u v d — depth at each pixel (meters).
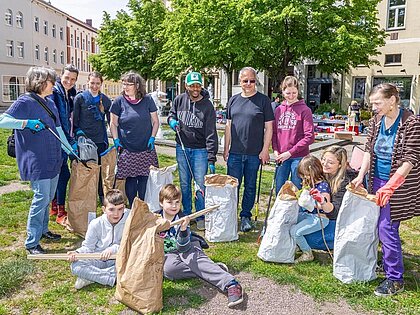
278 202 4.32
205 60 17.20
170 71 21.09
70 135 5.39
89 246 3.92
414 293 3.70
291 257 4.31
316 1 16.28
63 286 3.75
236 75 27.64
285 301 3.60
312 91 25.41
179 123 5.23
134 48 23.86
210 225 4.92
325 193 4.26
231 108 5.15
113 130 5.21
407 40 21.22
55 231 5.14
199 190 5.26
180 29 17.41
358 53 16.41
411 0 20.81
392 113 3.70
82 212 4.95
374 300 3.57
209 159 5.15
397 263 3.70
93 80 5.57
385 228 3.71
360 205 3.82
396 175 3.54
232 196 4.90
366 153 4.06
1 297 3.56
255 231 5.33
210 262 3.78
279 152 5.06
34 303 3.46
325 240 4.36
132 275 3.35
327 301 3.61
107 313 3.36
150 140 5.22
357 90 23.36
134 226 3.50
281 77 18.42
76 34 51.56
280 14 15.60
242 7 15.92
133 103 5.18
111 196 3.91
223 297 3.65
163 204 4.04
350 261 3.87
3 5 35.91
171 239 4.01
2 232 5.11
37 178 4.23
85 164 4.98
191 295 3.65
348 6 16.64
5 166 9.50
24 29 38.62
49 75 4.30
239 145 5.07
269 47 16.50
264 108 5.02
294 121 4.93
